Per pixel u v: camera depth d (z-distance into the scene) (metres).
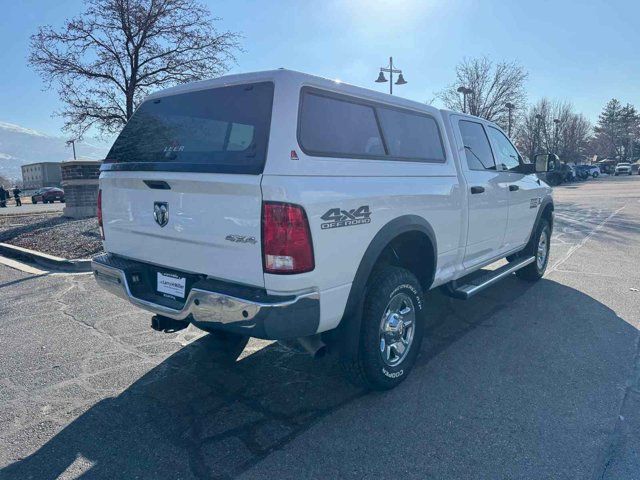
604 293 5.76
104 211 3.70
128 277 3.39
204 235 2.91
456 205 4.11
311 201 2.70
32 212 21.83
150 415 3.18
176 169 3.00
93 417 3.17
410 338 3.61
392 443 2.84
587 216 13.71
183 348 4.27
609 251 8.38
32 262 8.16
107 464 2.68
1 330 4.74
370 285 3.29
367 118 3.37
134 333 4.63
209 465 2.66
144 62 13.66
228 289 2.80
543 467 2.60
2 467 2.67
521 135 45.69
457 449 2.77
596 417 3.06
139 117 3.63
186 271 3.11
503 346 4.21
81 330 4.72
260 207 2.64
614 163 79.62
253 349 4.24
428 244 3.82
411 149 3.77
